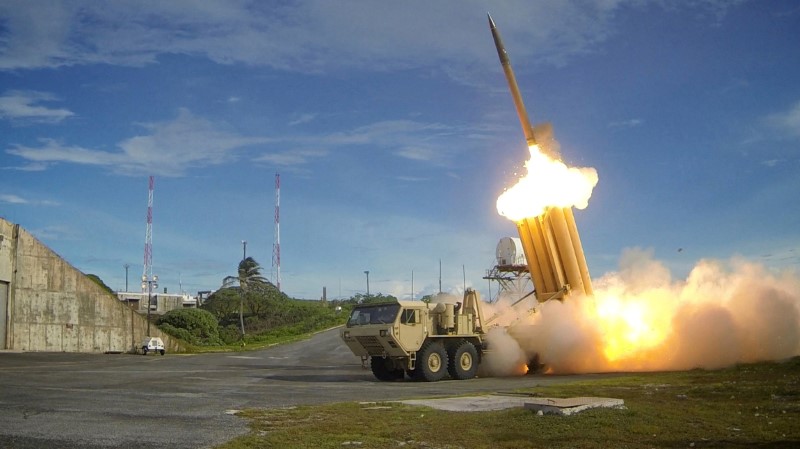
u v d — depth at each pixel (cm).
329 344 6581
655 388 1767
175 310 7606
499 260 3331
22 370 3044
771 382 1783
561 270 2805
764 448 961
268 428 1198
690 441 1022
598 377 2339
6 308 5050
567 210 2795
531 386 2027
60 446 1030
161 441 1072
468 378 2547
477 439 1072
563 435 1078
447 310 2533
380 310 2497
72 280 5509
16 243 5141
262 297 9206
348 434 1122
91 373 2844
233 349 6562
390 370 2586
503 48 2820
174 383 2289
